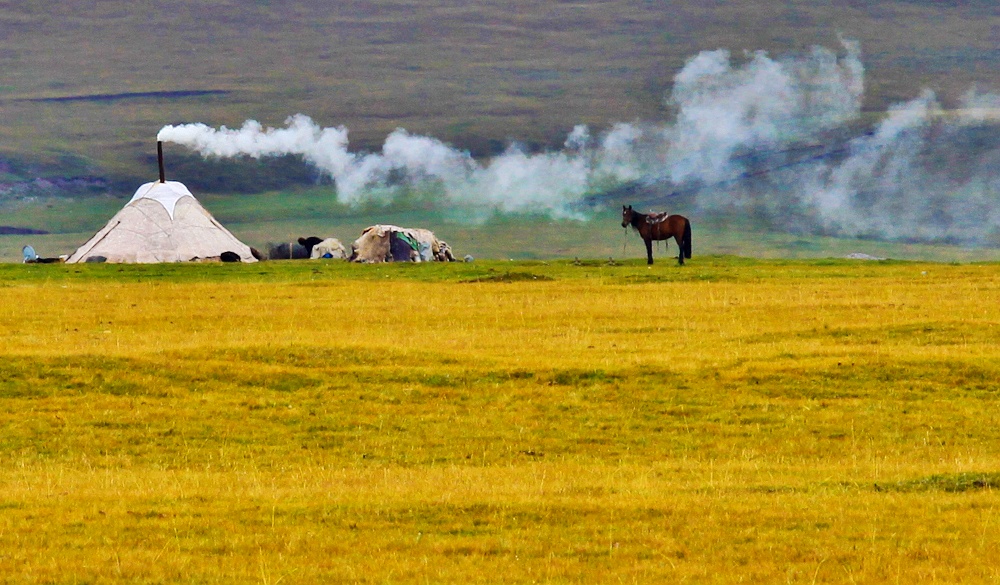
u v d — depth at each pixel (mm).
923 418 25234
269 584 13992
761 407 26016
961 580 13977
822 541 15531
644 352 31094
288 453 23281
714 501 17734
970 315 37719
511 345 32594
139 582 14109
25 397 26672
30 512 17328
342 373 28375
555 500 17797
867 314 38406
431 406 26312
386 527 16406
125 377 27859
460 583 13984
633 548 15320
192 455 23188
